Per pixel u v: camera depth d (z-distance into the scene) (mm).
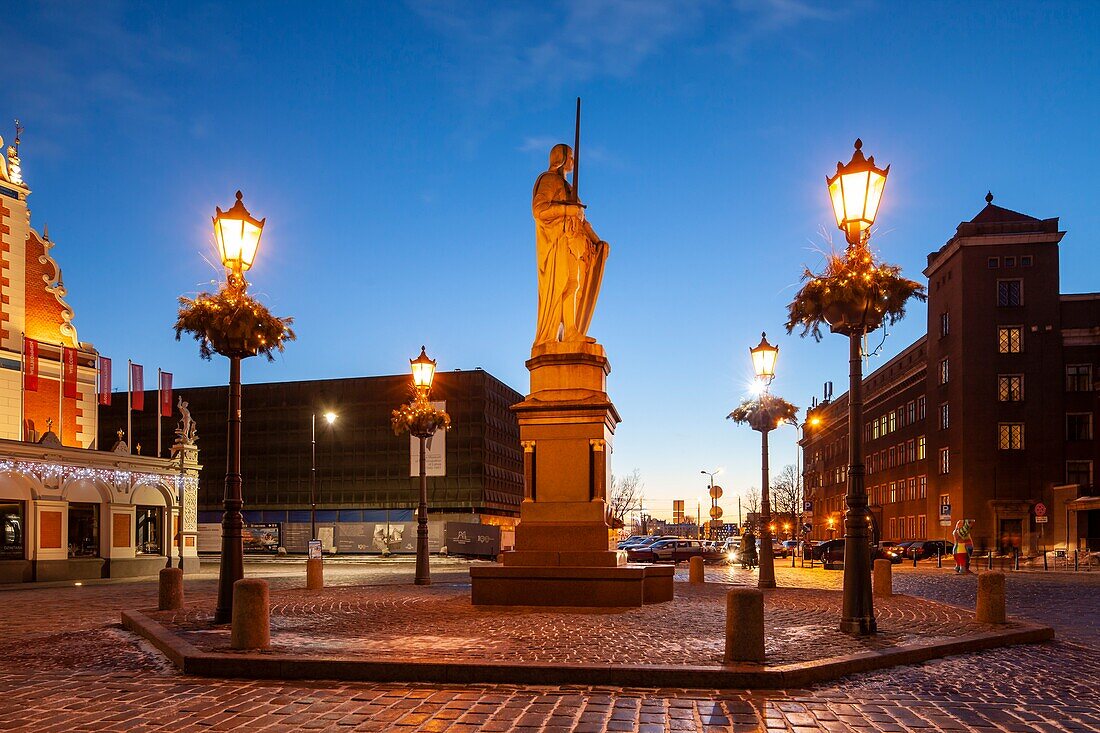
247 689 9344
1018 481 60531
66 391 36469
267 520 87500
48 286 36844
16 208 35500
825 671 9766
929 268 69188
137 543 37562
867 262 13883
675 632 12672
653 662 9914
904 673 10312
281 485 87688
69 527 34281
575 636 12219
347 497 85812
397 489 84750
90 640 13625
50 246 37125
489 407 85188
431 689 9273
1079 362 60875
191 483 40406
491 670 9641
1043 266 61750
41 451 32562
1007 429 61094
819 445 109938
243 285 15672
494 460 86062
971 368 62000
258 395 89438
